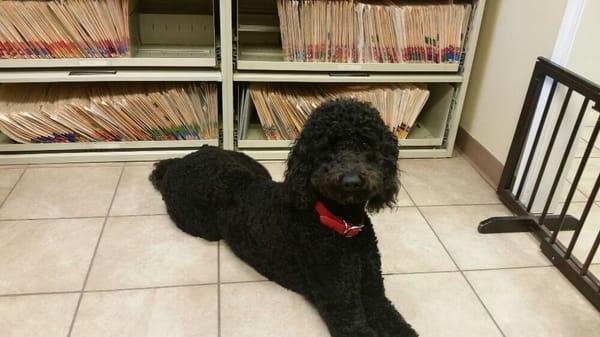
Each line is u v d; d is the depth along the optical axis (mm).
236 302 1473
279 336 1361
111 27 1960
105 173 2131
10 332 1345
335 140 1196
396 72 2227
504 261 1717
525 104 1846
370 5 2055
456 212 1994
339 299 1296
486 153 2289
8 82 2020
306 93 2250
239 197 1575
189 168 1731
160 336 1351
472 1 2143
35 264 1589
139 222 1821
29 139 2115
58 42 1951
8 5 1856
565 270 1647
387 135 1268
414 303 1504
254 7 2301
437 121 2459
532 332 1427
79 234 1738
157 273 1574
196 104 2176
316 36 2072
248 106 2240
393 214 1953
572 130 1778
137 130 2184
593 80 1832
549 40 1820
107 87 2178
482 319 1461
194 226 1718
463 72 2240
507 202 2020
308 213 1319
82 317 1400
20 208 1863
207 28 2227
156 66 2045
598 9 1675
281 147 2293
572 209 2074
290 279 1474
